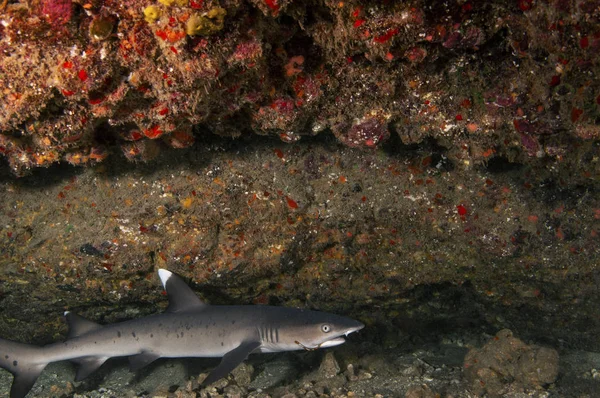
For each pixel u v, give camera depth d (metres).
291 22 0.78
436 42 0.80
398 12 0.73
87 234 1.23
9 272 1.26
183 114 0.83
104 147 0.98
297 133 1.03
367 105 0.96
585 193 1.13
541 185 1.15
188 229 1.25
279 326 1.25
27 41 0.68
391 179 1.21
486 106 0.91
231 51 0.73
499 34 0.80
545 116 0.84
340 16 0.75
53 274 1.26
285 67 0.86
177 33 0.67
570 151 0.91
